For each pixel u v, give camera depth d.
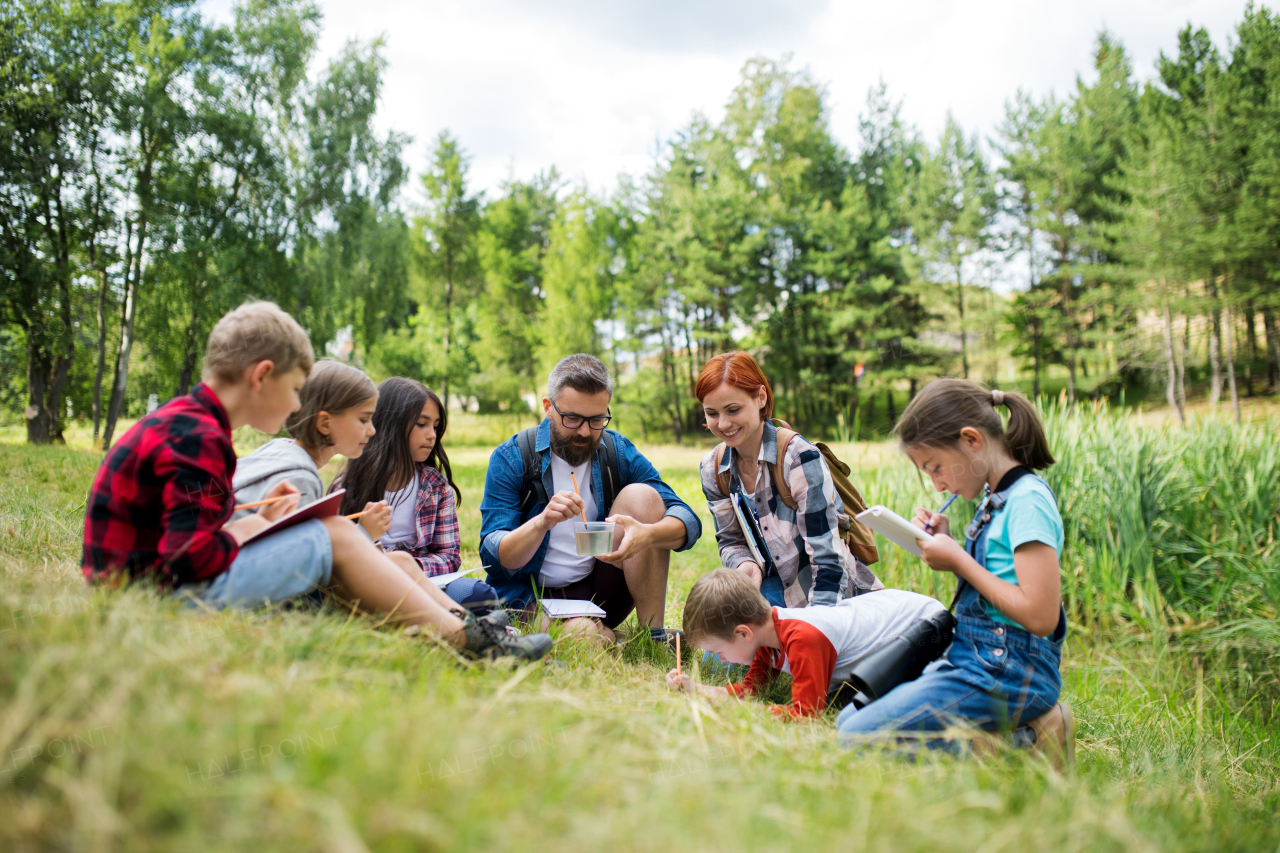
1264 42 25.95
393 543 2.94
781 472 3.09
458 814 0.93
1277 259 24.70
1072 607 4.79
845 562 3.04
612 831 0.96
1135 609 4.68
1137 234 26.98
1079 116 31.86
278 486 2.13
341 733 1.08
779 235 35.22
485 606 2.66
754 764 1.44
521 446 3.24
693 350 37.97
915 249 33.03
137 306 20.72
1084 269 29.75
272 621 1.62
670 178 37.56
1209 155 25.42
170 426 1.79
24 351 20.62
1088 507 4.96
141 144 19.22
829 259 33.38
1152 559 4.73
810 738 1.83
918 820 1.14
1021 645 2.11
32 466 6.85
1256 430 5.66
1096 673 3.89
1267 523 4.86
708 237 34.84
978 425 2.20
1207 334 28.22
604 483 3.27
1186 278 26.30
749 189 36.56
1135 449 5.10
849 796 1.28
